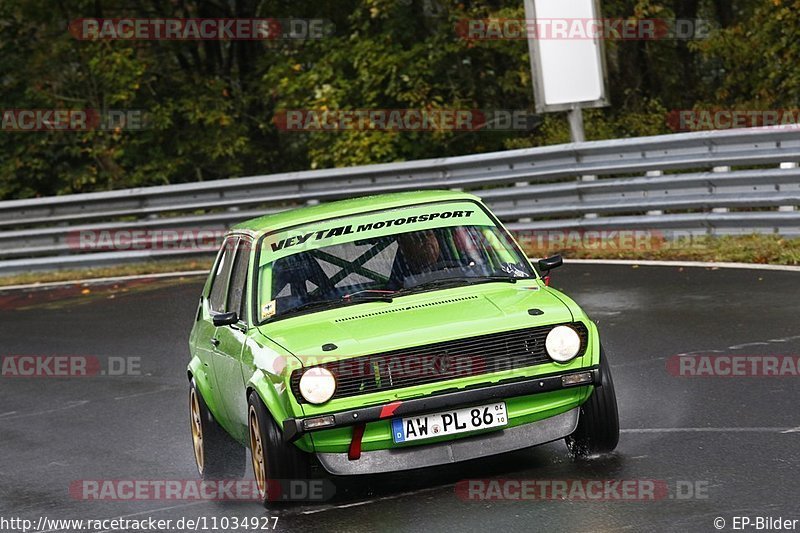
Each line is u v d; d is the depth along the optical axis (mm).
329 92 81500
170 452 28234
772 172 45938
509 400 20828
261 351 21547
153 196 67000
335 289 23047
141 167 94250
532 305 21703
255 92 97812
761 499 18500
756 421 23516
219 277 27000
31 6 97188
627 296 40594
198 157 97062
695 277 42312
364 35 86312
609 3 81562
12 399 37312
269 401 20641
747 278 40625
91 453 29000
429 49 82250
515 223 56531
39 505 24578
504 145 83438
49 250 68000
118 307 53219
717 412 24594
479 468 22484
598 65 57188
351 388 20438
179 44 98500
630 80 85688
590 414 21469
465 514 19500
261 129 97188
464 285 23094
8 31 97438
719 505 18422
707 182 48531
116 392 36281
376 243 23844
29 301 58719
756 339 31234
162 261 66125
